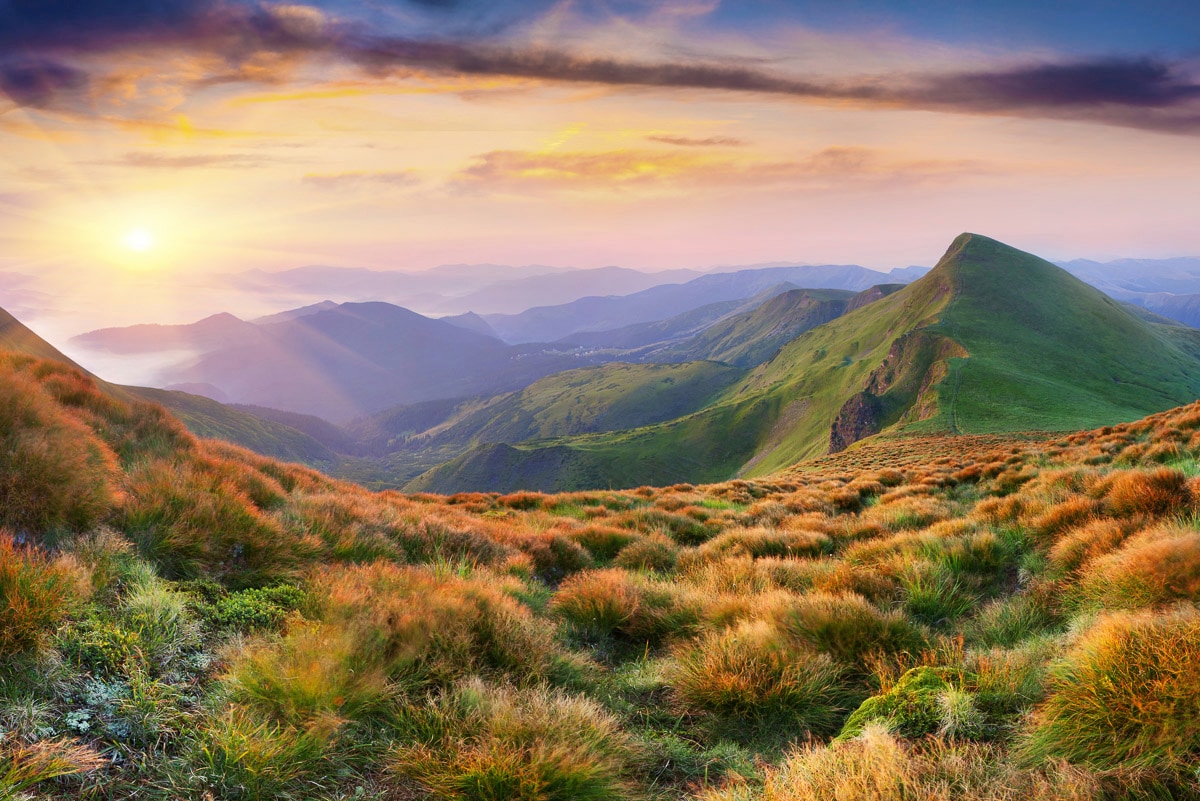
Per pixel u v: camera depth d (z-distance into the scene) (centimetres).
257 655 456
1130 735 351
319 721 398
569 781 375
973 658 517
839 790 326
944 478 1984
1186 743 324
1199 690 328
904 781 321
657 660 657
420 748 402
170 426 1273
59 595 446
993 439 5806
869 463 4647
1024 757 365
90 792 322
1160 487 854
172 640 480
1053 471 1466
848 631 598
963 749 366
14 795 305
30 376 1116
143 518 669
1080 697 379
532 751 386
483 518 1681
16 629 387
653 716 527
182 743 374
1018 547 906
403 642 534
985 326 18500
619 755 429
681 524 1556
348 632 508
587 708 462
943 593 752
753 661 544
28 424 708
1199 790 310
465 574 888
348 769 389
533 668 552
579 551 1183
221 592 624
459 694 468
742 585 852
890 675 517
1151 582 543
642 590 820
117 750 355
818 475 3238
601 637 729
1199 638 368
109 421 1142
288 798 350
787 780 358
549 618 761
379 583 690
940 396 11969
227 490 837
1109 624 426
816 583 820
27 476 586
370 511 1123
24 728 343
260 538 741
